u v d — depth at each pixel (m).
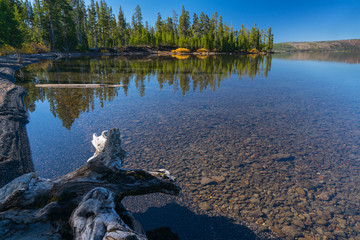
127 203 4.51
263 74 27.44
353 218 4.20
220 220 4.07
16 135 7.59
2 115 9.05
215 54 87.56
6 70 22.48
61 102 12.77
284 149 7.20
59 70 27.89
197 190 5.00
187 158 6.55
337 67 36.97
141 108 11.96
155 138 7.98
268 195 4.88
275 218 4.17
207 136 8.23
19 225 2.76
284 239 3.69
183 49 90.62
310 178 5.57
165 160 6.41
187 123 9.64
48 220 2.93
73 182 3.33
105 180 3.49
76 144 7.41
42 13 55.97
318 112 11.32
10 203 2.98
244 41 108.81
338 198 4.80
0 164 5.46
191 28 106.56
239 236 3.70
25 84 17.89
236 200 4.68
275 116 10.70
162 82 20.77
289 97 14.88
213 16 101.12
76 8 74.31
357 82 21.12
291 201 4.68
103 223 2.49
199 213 4.26
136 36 97.00
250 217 4.18
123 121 9.78
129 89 17.31
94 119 9.96
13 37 30.39
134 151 6.93
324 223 4.06
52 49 57.72
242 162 6.36
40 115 10.34
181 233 3.72
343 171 5.90
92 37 84.88
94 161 3.57
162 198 4.68
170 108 12.04
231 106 12.56
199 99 14.26
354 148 7.22
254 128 9.09
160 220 4.03
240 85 19.62
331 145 7.47
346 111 11.45
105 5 83.94
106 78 22.62
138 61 45.88
